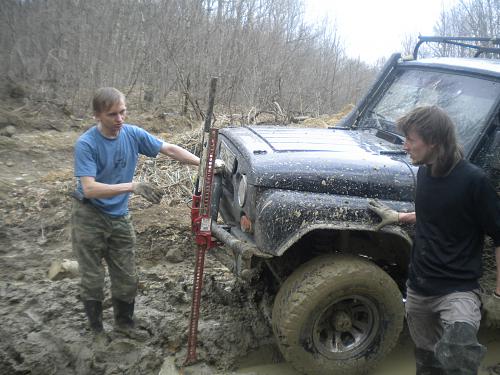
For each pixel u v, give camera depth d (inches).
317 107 496.7
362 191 130.0
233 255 134.6
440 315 108.3
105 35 482.3
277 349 146.8
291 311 125.7
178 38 496.1
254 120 384.2
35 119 405.7
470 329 102.3
